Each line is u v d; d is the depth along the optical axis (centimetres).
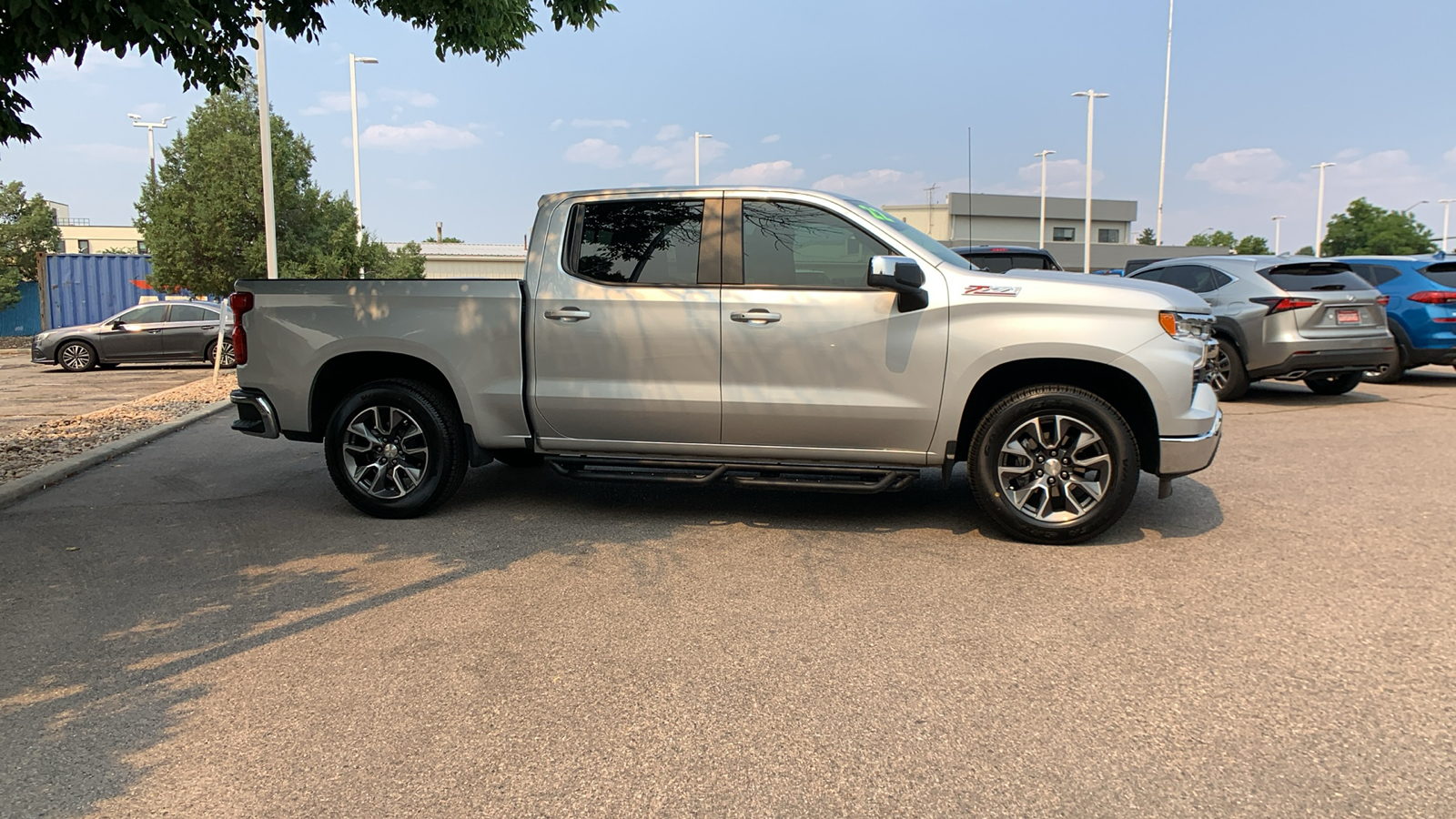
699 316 504
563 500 605
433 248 5612
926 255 491
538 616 393
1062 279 485
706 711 305
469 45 733
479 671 338
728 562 466
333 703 313
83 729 296
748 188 512
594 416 526
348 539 518
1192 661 340
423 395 550
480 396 538
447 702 313
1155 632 367
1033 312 473
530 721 299
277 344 564
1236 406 1016
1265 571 442
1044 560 465
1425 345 1154
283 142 2570
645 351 512
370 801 254
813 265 502
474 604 408
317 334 555
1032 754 274
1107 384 497
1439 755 270
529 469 714
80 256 2741
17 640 373
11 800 255
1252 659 340
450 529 536
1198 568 448
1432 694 309
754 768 268
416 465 561
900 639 364
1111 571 446
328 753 280
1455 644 351
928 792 255
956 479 670
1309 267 1016
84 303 2756
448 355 539
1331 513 550
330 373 571
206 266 2511
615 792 257
